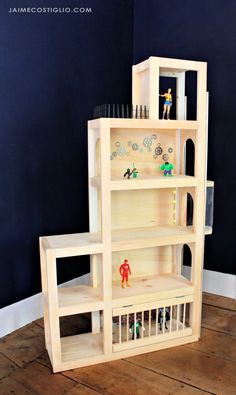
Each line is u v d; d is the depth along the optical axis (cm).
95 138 156
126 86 237
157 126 147
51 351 144
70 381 137
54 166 191
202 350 157
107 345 148
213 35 207
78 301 145
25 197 177
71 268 209
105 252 144
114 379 138
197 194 156
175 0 219
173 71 163
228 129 207
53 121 188
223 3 201
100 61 214
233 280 211
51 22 182
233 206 209
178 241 156
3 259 170
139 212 171
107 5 216
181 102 172
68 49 193
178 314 162
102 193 140
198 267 161
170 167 161
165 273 179
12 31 164
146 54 236
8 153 167
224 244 214
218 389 131
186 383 135
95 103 213
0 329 169
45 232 189
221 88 207
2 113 163
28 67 173
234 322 182
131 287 161
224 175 211
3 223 168
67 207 200
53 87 186
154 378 138
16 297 177
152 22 230
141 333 157
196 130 154
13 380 137
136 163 167
